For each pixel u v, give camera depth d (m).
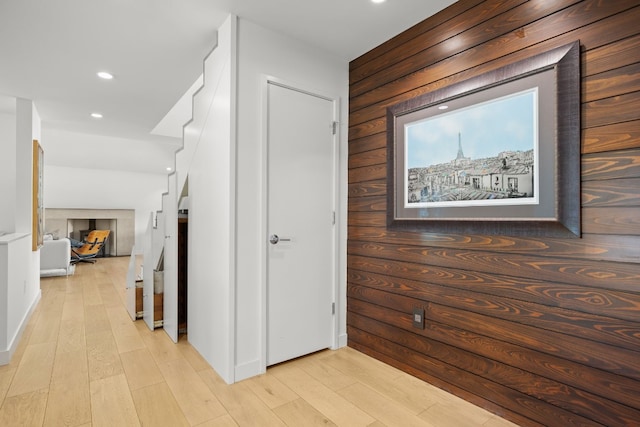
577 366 1.52
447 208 2.05
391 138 2.39
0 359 2.37
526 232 1.68
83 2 2.08
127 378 2.20
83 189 8.68
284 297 2.42
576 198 1.52
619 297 1.41
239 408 1.88
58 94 3.67
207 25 2.33
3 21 2.29
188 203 2.98
